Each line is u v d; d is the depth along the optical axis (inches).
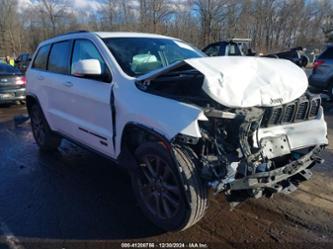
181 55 173.9
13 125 315.6
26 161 210.2
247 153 113.4
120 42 163.2
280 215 140.6
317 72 423.5
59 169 195.8
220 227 132.6
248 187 112.4
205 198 114.6
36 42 2230.6
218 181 107.6
